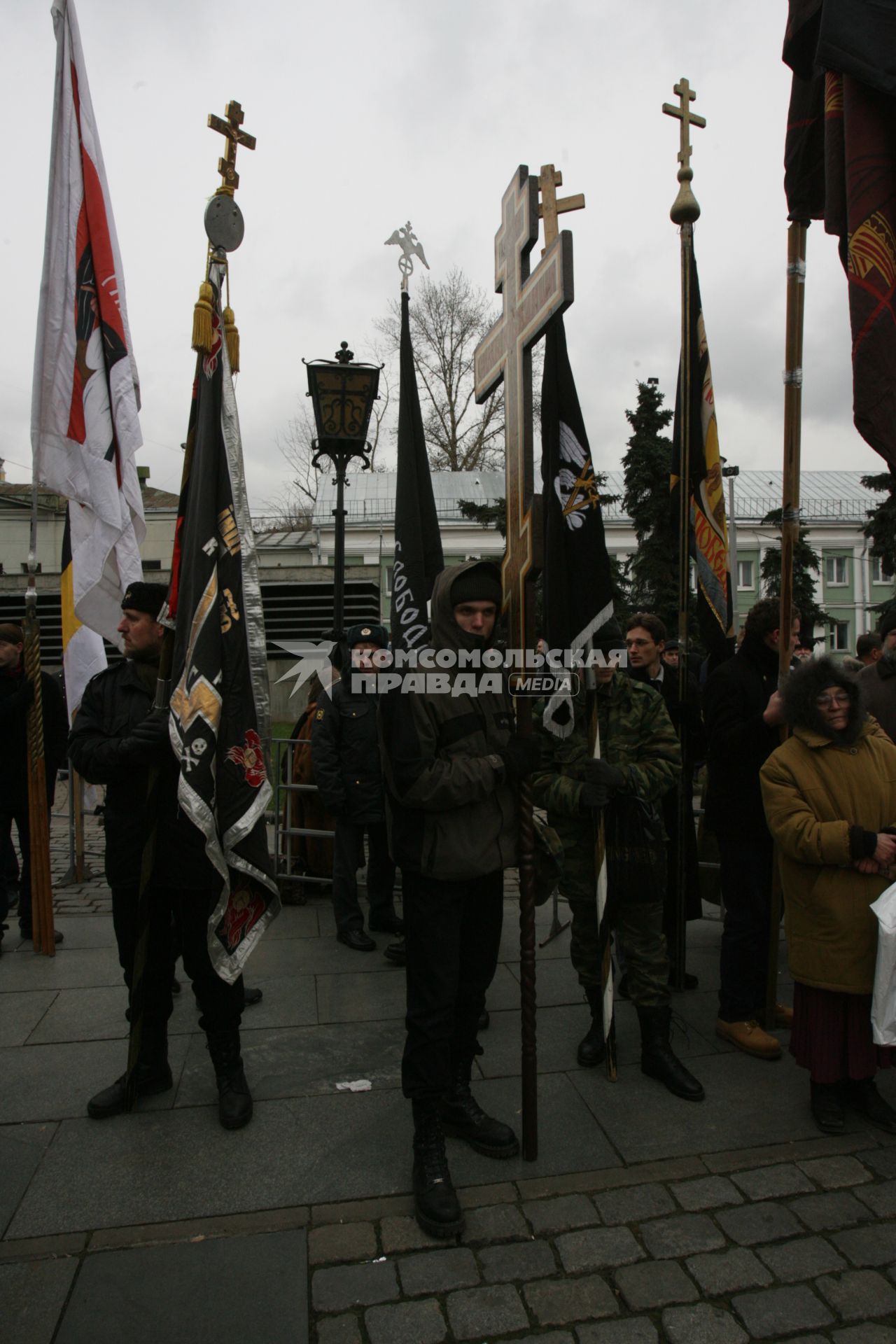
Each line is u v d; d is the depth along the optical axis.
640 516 15.61
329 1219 2.35
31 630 4.45
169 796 2.83
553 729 3.06
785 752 2.96
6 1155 2.64
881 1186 2.50
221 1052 2.90
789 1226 2.32
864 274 2.49
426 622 2.96
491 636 2.66
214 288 2.96
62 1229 2.30
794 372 3.33
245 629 2.89
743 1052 3.36
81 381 4.64
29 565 4.50
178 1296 2.06
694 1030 3.55
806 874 2.83
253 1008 3.76
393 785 2.45
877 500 36.47
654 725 3.21
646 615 4.18
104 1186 2.49
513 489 2.77
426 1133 2.43
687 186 3.78
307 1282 2.12
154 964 2.98
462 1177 2.54
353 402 6.41
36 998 3.86
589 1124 2.82
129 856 2.90
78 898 5.56
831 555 36.53
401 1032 3.52
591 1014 3.70
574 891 3.24
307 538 32.28
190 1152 2.66
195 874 2.82
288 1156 2.64
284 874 5.46
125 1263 2.18
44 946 4.43
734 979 3.44
